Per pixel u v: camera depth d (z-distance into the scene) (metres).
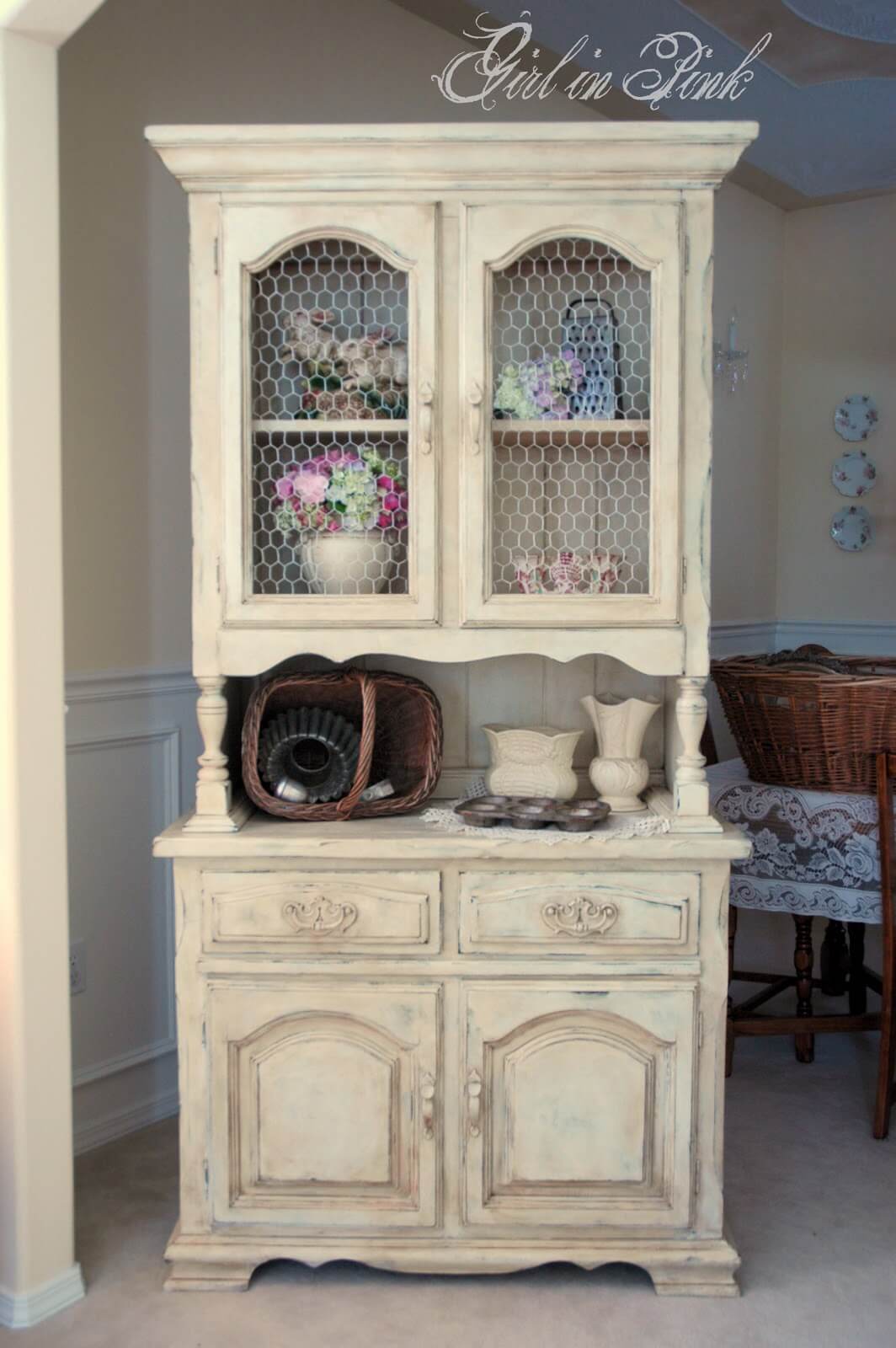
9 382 1.99
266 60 3.01
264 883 2.14
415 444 2.14
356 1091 2.16
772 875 2.89
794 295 4.79
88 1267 2.24
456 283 2.13
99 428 2.71
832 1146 2.74
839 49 3.50
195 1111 2.17
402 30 3.31
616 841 2.10
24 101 1.99
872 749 2.73
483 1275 2.23
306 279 2.17
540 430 2.17
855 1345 2.02
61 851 2.11
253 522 2.19
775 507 4.84
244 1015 2.15
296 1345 2.01
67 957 2.12
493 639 2.16
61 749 2.10
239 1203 2.18
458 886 2.14
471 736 2.53
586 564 2.18
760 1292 2.17
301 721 2.37
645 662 2.16
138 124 2.76
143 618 2.83
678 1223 2.16
